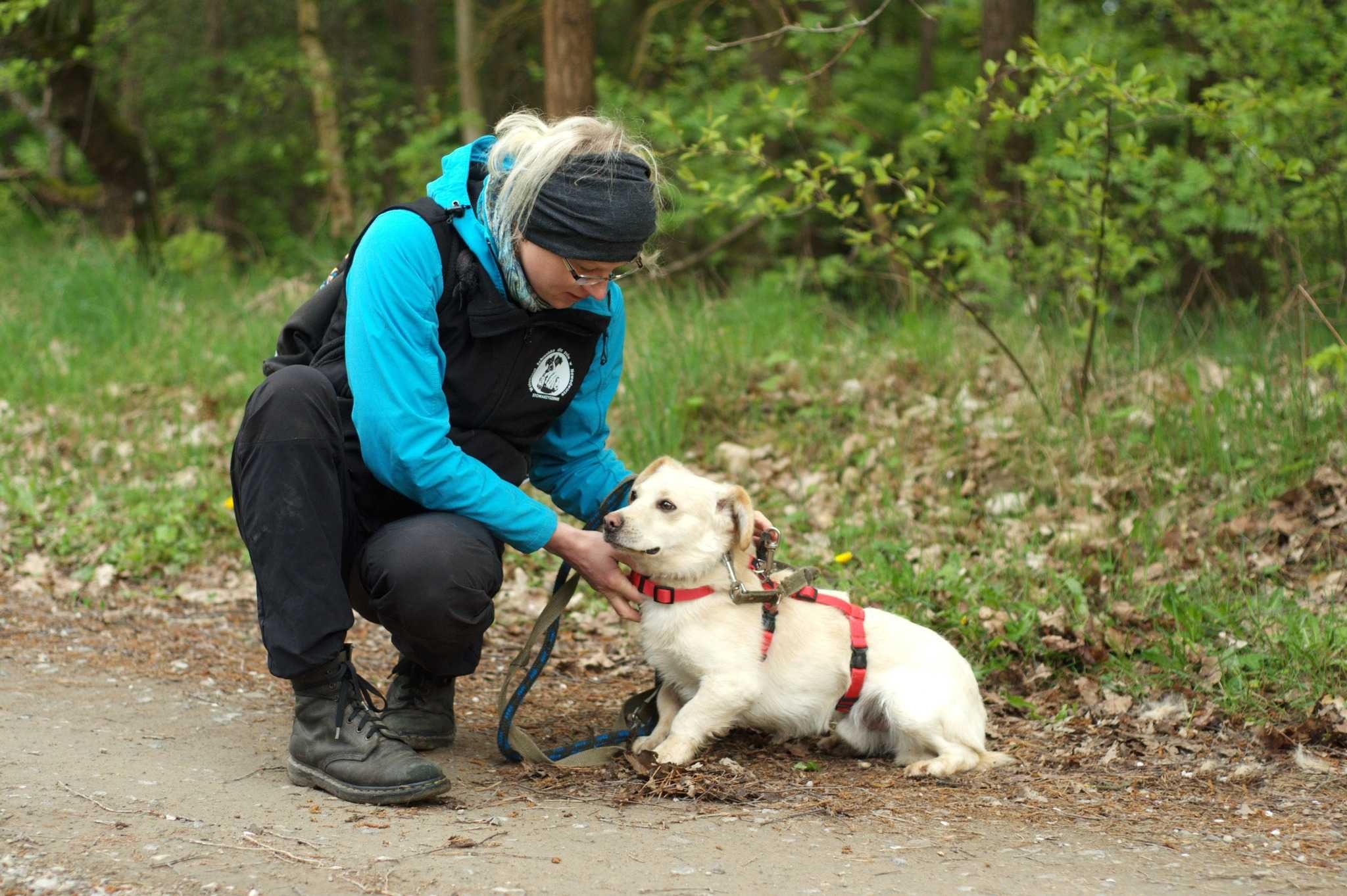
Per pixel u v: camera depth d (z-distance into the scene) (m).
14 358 7.66
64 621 4.52
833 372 6.78
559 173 2.64
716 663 3.08
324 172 13.81
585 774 2.92
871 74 12.09
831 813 2.68
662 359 6.77
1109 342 6.57
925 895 2.18
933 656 3.18
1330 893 2.23
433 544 2.69
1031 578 4.42
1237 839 2.55
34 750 2.89
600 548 3.00
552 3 8.80
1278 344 6.04
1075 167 6.16
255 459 2.60
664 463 3.27
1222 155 6.96
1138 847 2.49
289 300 8.98
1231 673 3.66
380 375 2.67
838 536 5.10
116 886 2.08
